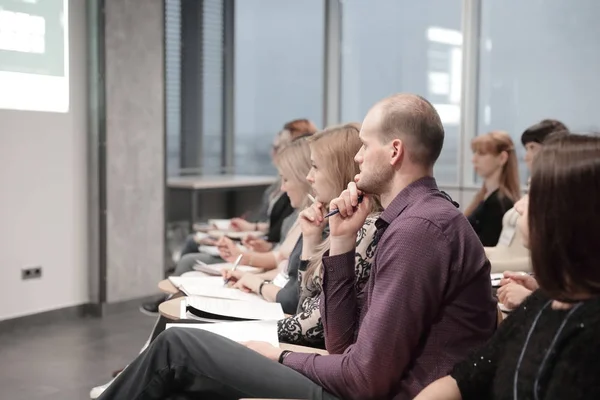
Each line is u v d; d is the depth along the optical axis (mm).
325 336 1917
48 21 4516
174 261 5797
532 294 1446
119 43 4781
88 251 4848
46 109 4535
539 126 3605
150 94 5020
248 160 6996
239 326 2062
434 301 1636
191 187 5852
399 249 1637
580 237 1233
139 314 4895
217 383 1698
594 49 5379
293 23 6699
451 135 6059
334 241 1898
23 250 4453
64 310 4711
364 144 1833
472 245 1665
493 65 5832
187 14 6469
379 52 6379
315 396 1668
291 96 6770
